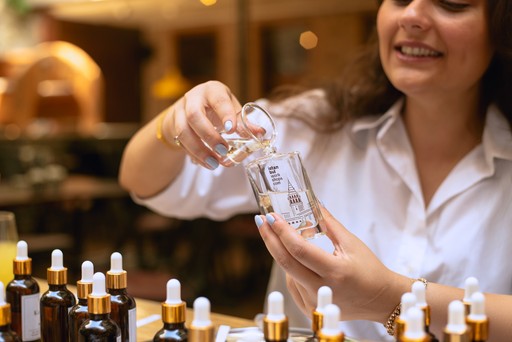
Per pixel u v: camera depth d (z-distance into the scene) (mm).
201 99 1057
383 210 1326
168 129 1188
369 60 1364
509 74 1245
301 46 6926
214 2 6758
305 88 1442
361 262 943
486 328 749
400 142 1312
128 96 7711
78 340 883
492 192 1246
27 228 3887
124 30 7605
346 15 6602
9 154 4309
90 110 4699
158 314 1268
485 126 1260
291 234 910
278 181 939
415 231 1284
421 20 1127
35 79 4414
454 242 1245
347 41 6621
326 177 1389
